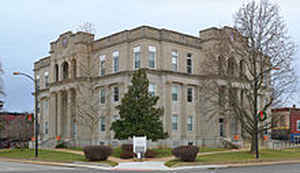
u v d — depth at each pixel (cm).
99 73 5109
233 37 4159
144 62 4500
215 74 4103
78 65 5188
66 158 3644
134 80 3856
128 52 4703
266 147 4953
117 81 4741
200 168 2823
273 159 3403
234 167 2895
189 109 4894
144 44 4519
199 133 4931
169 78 4653
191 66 4969
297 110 6806
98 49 5147
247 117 3850
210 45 4944
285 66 3766
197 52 5028
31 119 5653
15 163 3603
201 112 4881
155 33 4662
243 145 4794
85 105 5053
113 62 4888
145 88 3834
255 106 3762
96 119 5000
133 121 3753
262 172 2403
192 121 4922
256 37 3803
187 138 4803
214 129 4838
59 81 5566
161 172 2581
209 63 4259
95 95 5091
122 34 4794
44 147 5475
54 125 5772
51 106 5819
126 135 3700
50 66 5938
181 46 4856
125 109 3784
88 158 3350
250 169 2667
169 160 3328
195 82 4944
